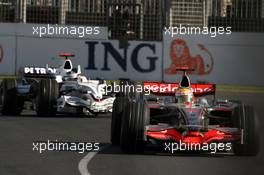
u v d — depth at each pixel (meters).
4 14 118.12
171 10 118.69
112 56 111.25
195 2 119.12
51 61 111.50
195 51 111.75
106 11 119.50
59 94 67.50
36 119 63.00
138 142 38.84
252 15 120.12
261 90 107.62
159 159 37.53
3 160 36.56
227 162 36.88
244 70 111.38
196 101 43.72
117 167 34.53
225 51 111.56
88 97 65.31
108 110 66.44
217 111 43.88
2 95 68.50
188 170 33.88
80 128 55.22
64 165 35.03
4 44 111.38
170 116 41.06
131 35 119.06
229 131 38.47
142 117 38.81
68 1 120.81
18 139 46.25
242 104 39.91
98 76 111.25
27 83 69.56
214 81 111.81
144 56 111.31
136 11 119.75
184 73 42.84
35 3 120.06
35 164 35.28
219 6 121.88
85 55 111.38
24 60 111.50
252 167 35.16
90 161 36.53
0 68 111.56
